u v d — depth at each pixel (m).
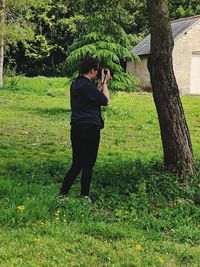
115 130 16.47
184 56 33.97
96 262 5.12
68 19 43.28
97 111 7.10
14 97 26.98
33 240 5.52
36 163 10.30
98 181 8.46
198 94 34.00
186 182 8.12
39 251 5.26
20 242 5.46
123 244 5.66
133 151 12.69
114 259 5.21
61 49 45.47
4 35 25.48
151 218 6.60
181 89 34.09
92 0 11.16
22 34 26.20
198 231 6.25
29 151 11.88
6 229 5.89
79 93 7.01
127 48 21.86
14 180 8.32
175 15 40.75
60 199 7.04
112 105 23.59
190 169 8.44
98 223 6.22
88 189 7.34
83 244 5.54
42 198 6.91
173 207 7.21
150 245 5.67
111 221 6.55
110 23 20.12
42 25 45.88
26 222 6.14
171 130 8.44
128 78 21.27
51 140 13.84
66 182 7.34
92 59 7.11
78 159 7.27
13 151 11.70
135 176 8.53
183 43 33.88
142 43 37.66
